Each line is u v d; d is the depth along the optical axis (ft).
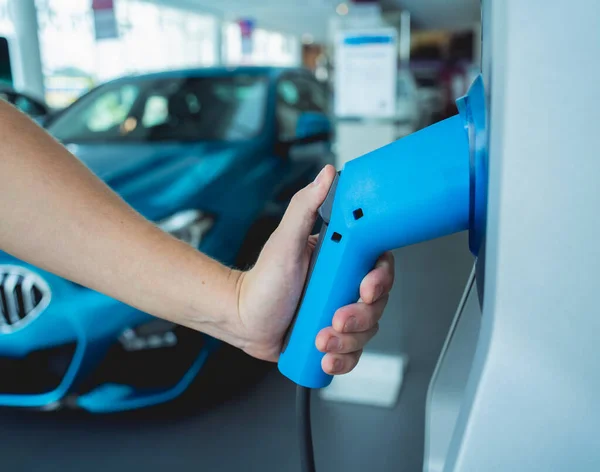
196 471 6.15
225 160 8.34
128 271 2.04
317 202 1.99
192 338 6.68
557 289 1.09
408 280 12.55
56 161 1.97
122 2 32.17
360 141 9.99
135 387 6.48
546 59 1.06
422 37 53.67
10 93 19.51
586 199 1.06
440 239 15.65
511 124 1.09
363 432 6.98
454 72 41.16
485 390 1.14
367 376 7.84
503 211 1.11
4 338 6.25
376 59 9.72
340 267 1.84
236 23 44.52
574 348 1.10
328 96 12.58
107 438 6.73
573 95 1.05
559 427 1.11
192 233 7.02
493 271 1.16
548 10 1.05
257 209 8.02
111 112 10.16
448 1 36.32
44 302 6.22
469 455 1.15
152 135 9.50
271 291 2.08
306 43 71.82
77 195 1.96
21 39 24.80
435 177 1.48
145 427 6.94
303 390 2.06
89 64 30.32
